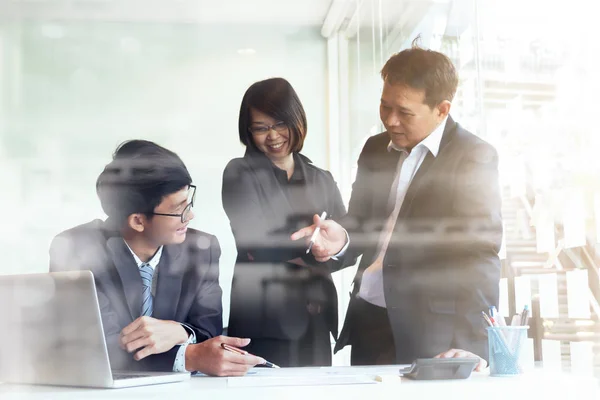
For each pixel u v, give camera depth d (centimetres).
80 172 225
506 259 215
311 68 240
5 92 228
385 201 226
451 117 228
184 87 235
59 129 228
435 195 221
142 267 207
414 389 108
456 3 235
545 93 225
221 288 217
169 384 114
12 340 112
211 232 222
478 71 230
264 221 225
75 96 231
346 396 107
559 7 226
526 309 127
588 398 111
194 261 214
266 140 232
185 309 207
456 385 110
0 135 225
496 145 224
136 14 236
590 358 182
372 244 224
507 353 120
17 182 222
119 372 130
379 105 233
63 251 215
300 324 219
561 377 119
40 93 229
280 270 222
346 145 233
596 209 212
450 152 224
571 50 223
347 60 240
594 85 217
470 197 220
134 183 223
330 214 227
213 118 234
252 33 240
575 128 219
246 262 221
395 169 227
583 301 203
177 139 231
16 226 219
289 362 217
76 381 110
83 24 233
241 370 138
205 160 230
